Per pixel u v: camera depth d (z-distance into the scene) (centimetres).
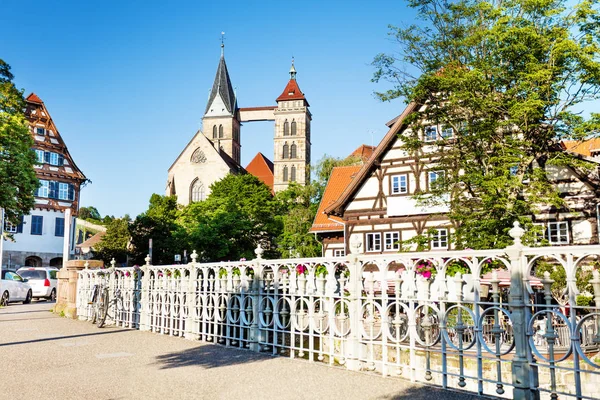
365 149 6481
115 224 5962
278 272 854
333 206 2950
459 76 2016
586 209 2444
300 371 708
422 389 602
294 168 10512
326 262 755
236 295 921
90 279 1497
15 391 609
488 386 1053
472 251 583
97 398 577
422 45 2144
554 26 1977
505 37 1931
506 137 2017
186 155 9225
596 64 1809
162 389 616
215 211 5522
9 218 3347
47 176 5522
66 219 1814
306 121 10781
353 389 607
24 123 3434
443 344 613
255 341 873
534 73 1856
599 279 489
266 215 6344
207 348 916
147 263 1220
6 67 3434
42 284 2866
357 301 714
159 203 7044
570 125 1964
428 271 658
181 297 1075
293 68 10925
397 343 663
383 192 2888
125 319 1300
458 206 2119
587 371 484
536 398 529
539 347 979
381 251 2852
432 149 2639
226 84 11394
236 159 11662
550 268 1301
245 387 623
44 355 863
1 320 1500
